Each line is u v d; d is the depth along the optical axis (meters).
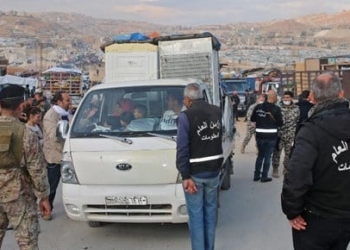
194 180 5.22
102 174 6.07
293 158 3.50
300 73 32.91
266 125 9.88
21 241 4.48
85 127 6.54
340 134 3.44
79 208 6.07
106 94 6.96
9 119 4.43
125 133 6.36
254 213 7.72
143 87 7.00
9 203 4.43
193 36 9.62
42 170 4.50
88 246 6.23
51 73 40.31
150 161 6.00
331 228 3.51
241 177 10.74
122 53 9.98
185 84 7.04
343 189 3.49
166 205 5.97
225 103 9.70
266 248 6.07
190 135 5.19
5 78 31.75
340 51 139.25
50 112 7.45
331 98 3.56
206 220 5.37
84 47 170.50
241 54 127.69
